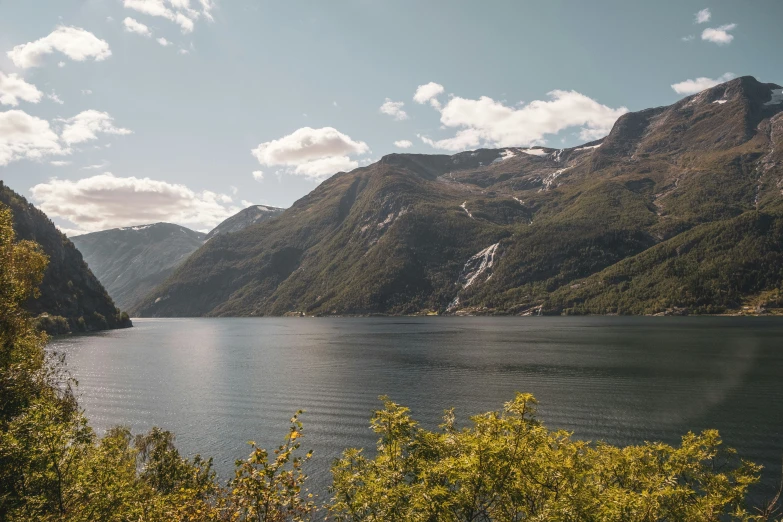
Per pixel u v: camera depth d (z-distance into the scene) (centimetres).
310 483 4494
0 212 3039
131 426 6625
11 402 2486
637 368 10781
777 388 8362
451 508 1659
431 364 12181
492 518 1739
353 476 1962
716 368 10606
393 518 1630
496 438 1762
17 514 1800
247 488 1567
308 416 6994
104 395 8750
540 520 1589
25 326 3177
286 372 11331
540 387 8731
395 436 1966
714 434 2286
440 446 1956
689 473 2244
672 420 6356
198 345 19575
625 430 5934
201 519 1656
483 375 10244
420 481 1850
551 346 15938
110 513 1945
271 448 5553
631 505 1667
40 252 3438
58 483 1934
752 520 3319
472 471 1599
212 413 7294
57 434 1973
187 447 5681
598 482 2136
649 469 2212
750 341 16088
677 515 1923
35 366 2798
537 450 1872
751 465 2250
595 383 9044
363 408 7456
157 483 2889
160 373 11438
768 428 5934
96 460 2055
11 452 1848
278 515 1608
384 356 14212
